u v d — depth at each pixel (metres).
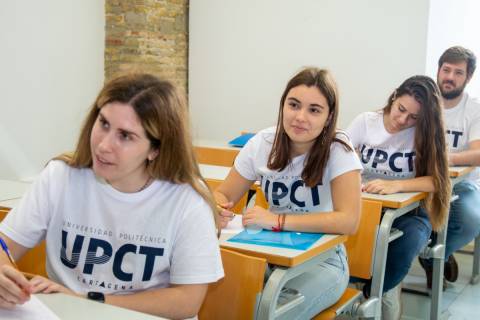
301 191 1.96
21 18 3.80
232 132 5.11
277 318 1.66
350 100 4.52
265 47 4.86
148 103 1.21
